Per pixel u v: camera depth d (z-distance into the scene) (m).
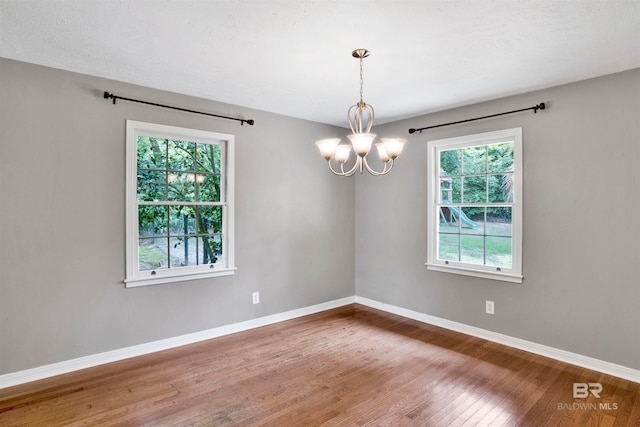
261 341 3.58
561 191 3.12
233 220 3.81
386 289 4.63
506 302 3.48
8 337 2.66
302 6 1.92
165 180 3.43
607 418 2.26
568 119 3.08
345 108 3.96
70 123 2.88
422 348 3.40
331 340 3.61
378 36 2.27
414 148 4.27
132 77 3.02
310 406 2.41
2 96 2.62
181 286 3.48
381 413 2.33
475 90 3.30
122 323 3.15
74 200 2.91
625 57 2.56
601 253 2.91
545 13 1.98
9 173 2.65
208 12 1.98
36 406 2.39
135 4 1.90
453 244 3.96
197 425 2.20
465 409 2.37
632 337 2.77
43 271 2.79
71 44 2.39
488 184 3.66
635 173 2.75
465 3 1.88
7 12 1.97
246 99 3.65
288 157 4.28
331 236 4.74
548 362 3.09
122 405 2.41
